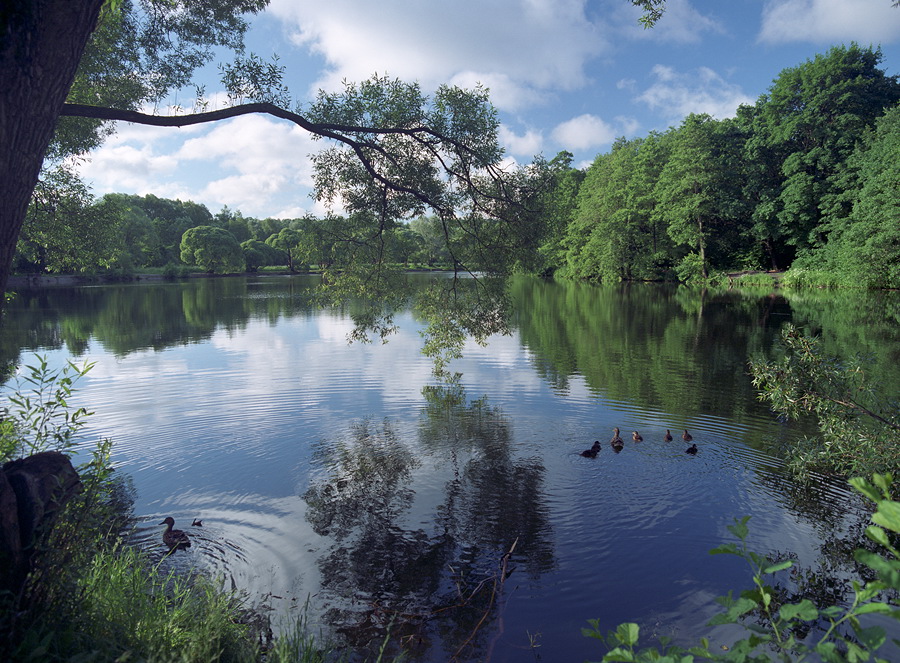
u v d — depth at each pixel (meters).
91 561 5.29
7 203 4.07
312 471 10.42
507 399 15.21
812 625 5.82
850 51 49.03
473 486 9.70
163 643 4.67
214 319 34.31
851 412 9.13
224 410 14.43
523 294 51.09
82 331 28.64
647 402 14.66
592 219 64.38
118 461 10.89
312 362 20.58
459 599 6.55
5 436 4.68
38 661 3.62
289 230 124.50
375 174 10.46
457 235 13.08
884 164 39.88
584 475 10.06
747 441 11.67
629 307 37.69
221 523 8.44
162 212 119.94
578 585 6.75
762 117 55.09
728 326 27.53
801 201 49.12
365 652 5.67
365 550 7.67
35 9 3.91
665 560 7.25
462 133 11.49
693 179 54.53
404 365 19.92
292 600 6.55
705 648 2.22
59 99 4.32
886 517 1.58
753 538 7.71
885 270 40.47
